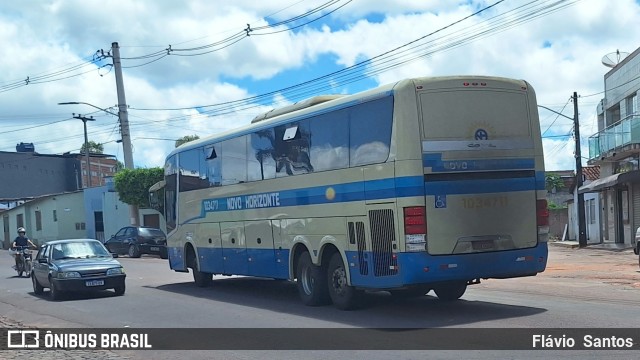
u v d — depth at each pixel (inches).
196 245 705.6
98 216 1966.0
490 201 423.5
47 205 2129.7
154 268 1051.3
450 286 492.7
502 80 437.1
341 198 464.4
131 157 1354.6
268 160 559.8
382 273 426.6
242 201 604.4
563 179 2332.7
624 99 1208.2
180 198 744.3
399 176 410.6
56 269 662.5
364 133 443.2
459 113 420.5
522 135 438.9
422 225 404.2
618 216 1258.0
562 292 549.3
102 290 715.4
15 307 629.9
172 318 497.4
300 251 523.8
